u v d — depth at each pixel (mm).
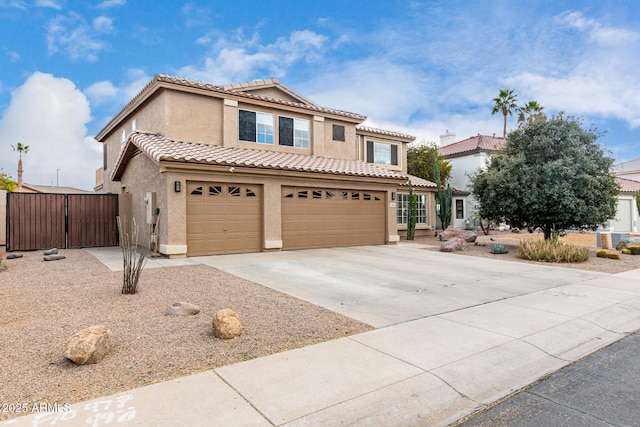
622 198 30156
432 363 4426
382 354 4633
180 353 4523
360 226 16750
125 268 7363
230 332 5020
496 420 3447
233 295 7359
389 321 5953
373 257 13141
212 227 12906
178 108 14453
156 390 3635
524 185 14922
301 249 14938
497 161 16359
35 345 4676
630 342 5625
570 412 3588
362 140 21703
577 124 15195
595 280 9648
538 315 6457
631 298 7820
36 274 9297
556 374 4469
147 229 13648
